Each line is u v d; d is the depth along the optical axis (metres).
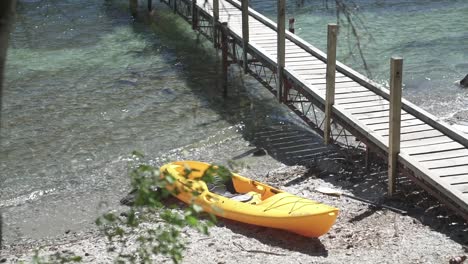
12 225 13.34
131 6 29.09
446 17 28.06
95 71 22.44
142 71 22.47
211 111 19.25
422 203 13.03
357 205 13.18
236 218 12.48
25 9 28.47
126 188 14.89
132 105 19.67
